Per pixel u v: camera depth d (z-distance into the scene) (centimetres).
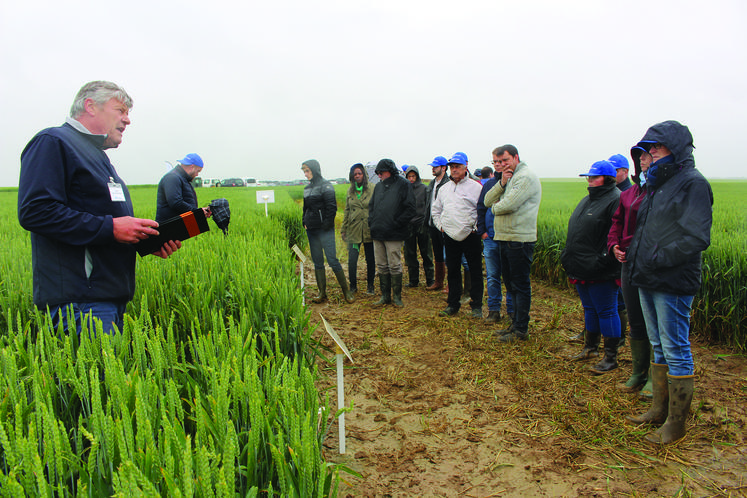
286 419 163
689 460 292
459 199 594
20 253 564
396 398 387
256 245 651
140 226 254
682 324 309
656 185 313
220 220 297
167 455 125
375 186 679
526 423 344
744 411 351
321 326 582
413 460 298
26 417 165
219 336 221
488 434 330
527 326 523
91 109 262
